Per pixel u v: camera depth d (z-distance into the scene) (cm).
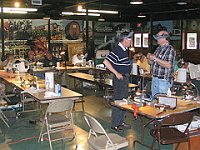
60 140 455
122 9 1040
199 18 1017
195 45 771
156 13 1098
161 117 323
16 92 607
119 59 473
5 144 442
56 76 846
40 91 468
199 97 421
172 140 334
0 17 900
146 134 477
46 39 1140
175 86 471
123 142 330
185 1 780
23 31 1102
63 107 404
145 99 391
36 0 725
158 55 447
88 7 901
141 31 1205
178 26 1163
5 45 1073
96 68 796
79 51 1137
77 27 1195
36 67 816
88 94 820
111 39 1284
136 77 644
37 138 466
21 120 568
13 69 715
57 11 952
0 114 565
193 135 370
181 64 594
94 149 324
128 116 589
